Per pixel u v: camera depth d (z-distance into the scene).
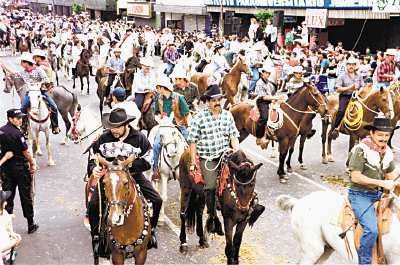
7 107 19.30
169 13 42.19
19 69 28.70
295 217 6.54
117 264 6.26
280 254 8.14
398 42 26.38
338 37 29.19
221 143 7.24
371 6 22.06
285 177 11.52
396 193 5.81
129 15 49.41
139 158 6.46
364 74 18.59
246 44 24.83
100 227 6.38
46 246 8.40
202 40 25.27
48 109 12.41
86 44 29.64
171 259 7.97
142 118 11.73
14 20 47.22
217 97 7.02
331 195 6.48
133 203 5.95
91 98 21.48
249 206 6.88
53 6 72.88
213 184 7.22
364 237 5.83
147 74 12.19
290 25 30.09
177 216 9.59
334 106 12.54
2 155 8.33
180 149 8.77
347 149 14.30
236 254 7.27
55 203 10.25
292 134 11.34
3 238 5.43
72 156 13.45
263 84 11.82
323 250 6.43
